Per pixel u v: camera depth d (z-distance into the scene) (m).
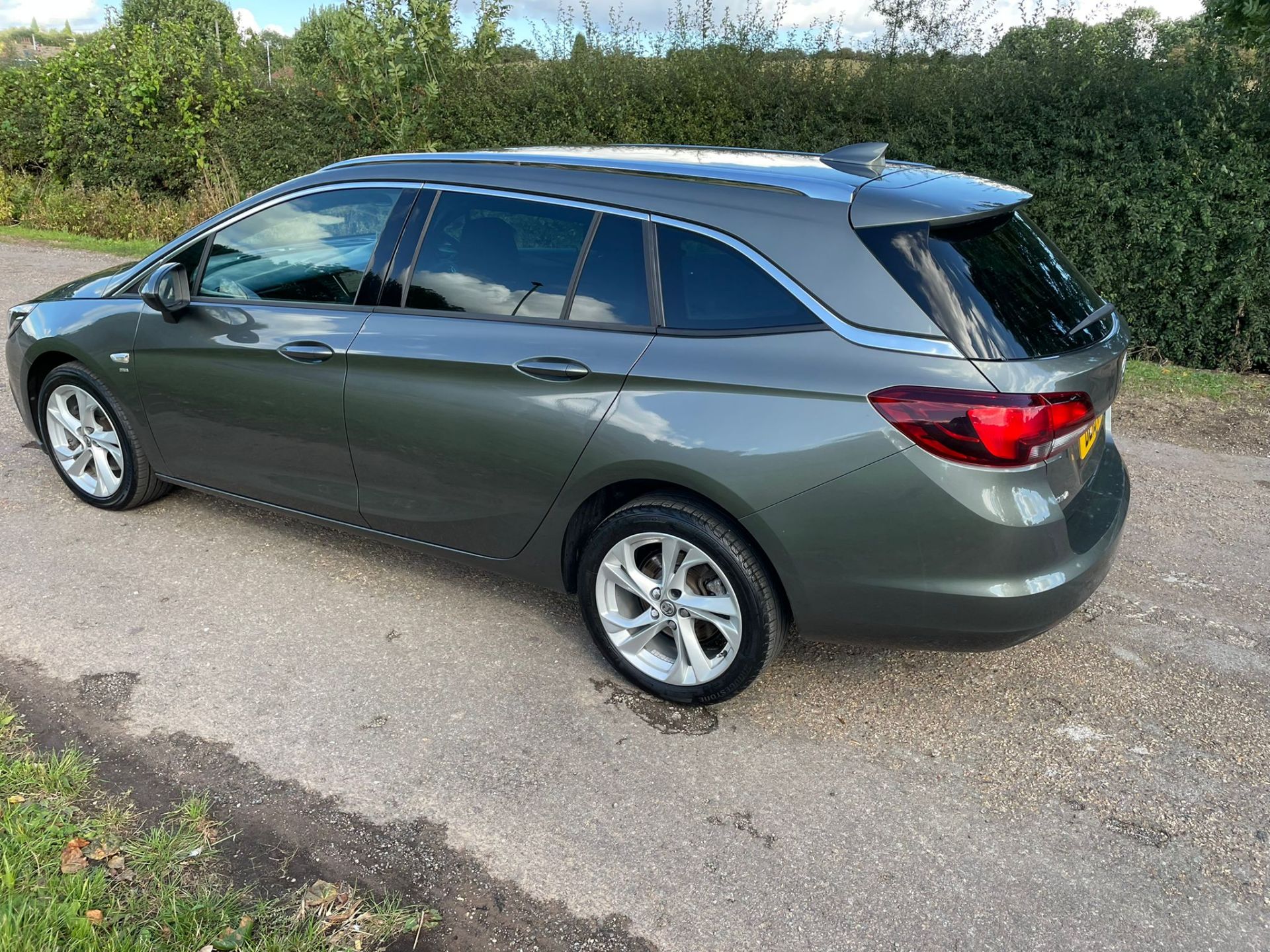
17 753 2.88
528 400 3.18
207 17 14.77
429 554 3.71
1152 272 7.59
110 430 4.48
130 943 2.17
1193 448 6.04
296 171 12.85
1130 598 4.11
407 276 3.51
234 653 3.49
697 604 3.12
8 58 16.12
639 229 3.10
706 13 9.55
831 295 2.79
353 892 2.45
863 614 2.88
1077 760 3.07
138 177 14.42
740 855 2.64
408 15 11.16
